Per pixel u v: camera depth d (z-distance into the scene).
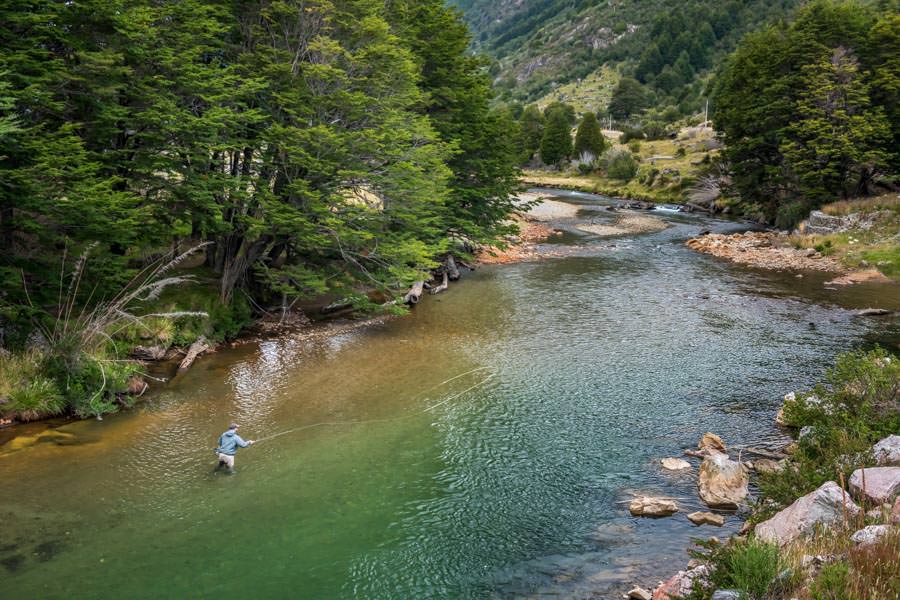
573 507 14.29
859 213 46.03
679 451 16.97
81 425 18.17
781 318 29.84
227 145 23.53
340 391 21.17
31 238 21.22
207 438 17.52
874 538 8.82
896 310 30.83
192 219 24.14
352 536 13.14
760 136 55.19
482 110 43.78
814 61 51.94
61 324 20.59
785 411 18.14
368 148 26.67
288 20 27.62
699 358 24.31
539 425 18.62
